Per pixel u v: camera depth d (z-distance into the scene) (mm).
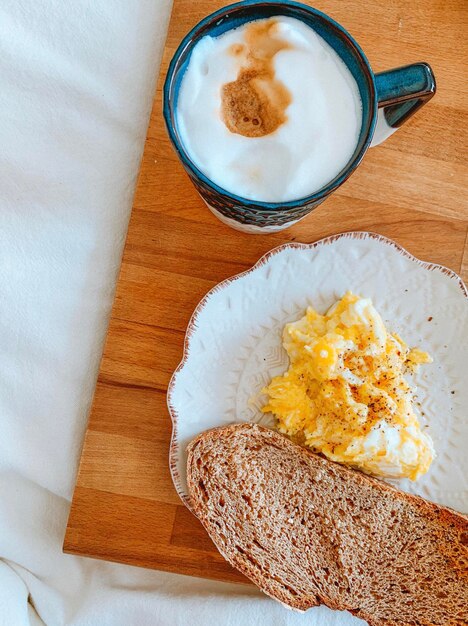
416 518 350
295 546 357
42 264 392
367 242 350
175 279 357
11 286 391
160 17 391
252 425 342
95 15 385
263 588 351
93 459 353
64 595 405
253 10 262
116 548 354
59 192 391
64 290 393
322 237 358
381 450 331
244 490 352
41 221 392
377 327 337
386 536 353
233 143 257
